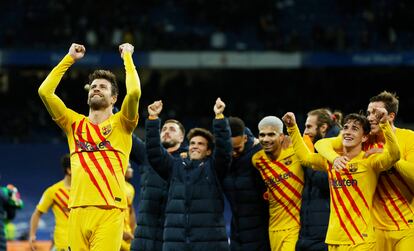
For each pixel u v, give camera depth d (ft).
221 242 35.17
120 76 110.42
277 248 36.35
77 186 30.58
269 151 35.96
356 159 31.58
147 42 101.81
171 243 35.29
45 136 104.94
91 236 30.45
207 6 110.42
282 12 110.73
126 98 30.48
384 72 110.93
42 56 98.89
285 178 36.17
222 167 35.17
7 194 40.14
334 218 32.01
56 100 31.19
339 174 31.81
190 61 99.96
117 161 30.81
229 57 99.50
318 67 108.88
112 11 107.14
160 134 37.81
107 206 30.30
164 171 36.06
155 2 111.24
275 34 101.96
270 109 107.14
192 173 35.68
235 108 107.04
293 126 33.32
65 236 46.03
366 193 31.48
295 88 109.50
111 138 30.89
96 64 100.17
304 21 109.70
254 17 109.19
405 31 104.78
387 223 32.24
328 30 103.14
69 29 105.40
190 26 109.81
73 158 31.04
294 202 36.22
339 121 39.04
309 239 35.04
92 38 102.12
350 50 98.73
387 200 32.14
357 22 109.19
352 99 109.70
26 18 106.93
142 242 37.81
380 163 30.81
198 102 106.63
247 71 112.98
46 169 99.71
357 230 31.40
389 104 31.81
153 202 37.70
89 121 31.27
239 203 36.83
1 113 106.83
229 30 108.58
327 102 108.27
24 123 105.70
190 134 36.52
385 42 104.32
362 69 111.24
